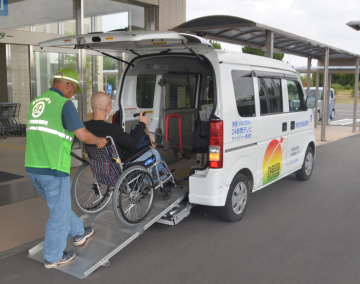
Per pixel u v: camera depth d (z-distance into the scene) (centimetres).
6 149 965
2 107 1087
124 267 351
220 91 407
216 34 844
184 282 322
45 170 325
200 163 434
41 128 324
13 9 853
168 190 434
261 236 425
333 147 1125
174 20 1059
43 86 935
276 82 543
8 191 595
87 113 885
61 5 829
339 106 3356
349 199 578
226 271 342
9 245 395
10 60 1152
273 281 323
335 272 340
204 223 466
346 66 1529
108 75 918
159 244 403
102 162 387
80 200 434
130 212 408
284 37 861
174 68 559
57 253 337
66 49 844
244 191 470
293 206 540
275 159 538
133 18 966
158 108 554
